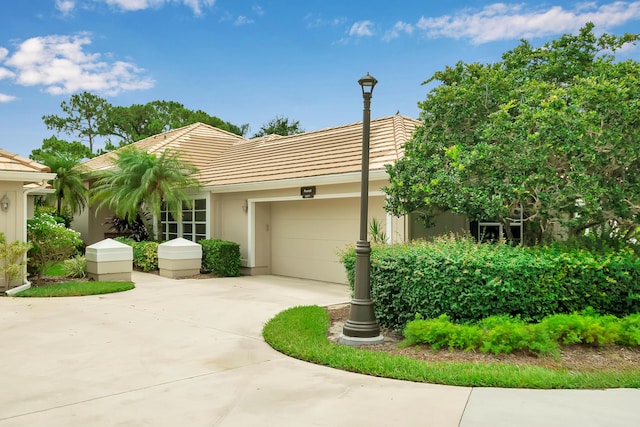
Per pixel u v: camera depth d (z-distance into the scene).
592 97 7.44
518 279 6.86
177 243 15.28
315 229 14.53
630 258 7.18
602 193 7.23
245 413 4.58
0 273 11.73
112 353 6.64
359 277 7.27
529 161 7.61
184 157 19.61
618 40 9.28
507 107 7.96
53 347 6.95
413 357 6.33
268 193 15.15
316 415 4.51
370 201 12.48
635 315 6.82
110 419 4.45
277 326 7.96
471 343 6.40
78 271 14.09
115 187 17.27
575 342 6.58
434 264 7.12
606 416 4.40
